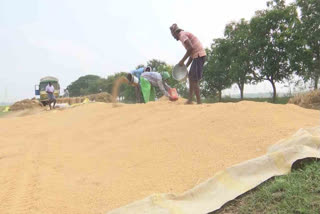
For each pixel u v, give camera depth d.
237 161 3.73
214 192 3.10
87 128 7.10
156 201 3.06
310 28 20.83
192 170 3.77
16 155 5.68
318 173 2.96
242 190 3.01
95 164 4.57
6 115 21.64
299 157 3.19
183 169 3.84
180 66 7.20
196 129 4.93
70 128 7.56
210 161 3.89
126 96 37.78
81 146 5.76
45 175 4.33
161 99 8.98
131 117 6.86
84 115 8.93
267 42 22.27
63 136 6.86
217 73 28.25
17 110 25.94
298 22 21.45
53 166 4.74
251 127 4.57
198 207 2.92
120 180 3.84
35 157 5.33
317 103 10.87
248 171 3.23
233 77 25.19
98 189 3.67
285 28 21.88
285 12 21.72
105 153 4.96
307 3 20.75
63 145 6.07
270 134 4.24
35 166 4.80
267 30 22.50
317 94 11.01
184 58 6.89
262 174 3.17
